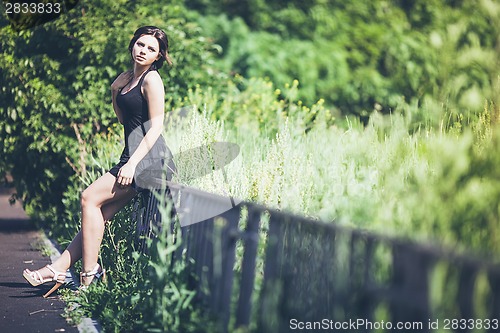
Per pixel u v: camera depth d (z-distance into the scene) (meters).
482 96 7.41
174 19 16.36
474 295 3.97
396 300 4.41
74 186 13.11
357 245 4.88
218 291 6.62
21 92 14.31
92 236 9.52
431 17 27.95
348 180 7.91
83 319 8.46
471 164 5.41
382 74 28.55
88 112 14.30
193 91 16.33
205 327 6.52
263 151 11.34
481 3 8.53
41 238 14.90
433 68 26.81
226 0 29.14
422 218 5.24
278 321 5.67
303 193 8.41
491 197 5.20
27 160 14.63
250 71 27.70
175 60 15.82
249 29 28.89
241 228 6.64
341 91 27.84
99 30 14.83
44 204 14.73
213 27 28.03
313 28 28.66
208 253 6.92
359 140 9.08
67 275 10.80
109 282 9.27
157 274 7.28
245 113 16.64
